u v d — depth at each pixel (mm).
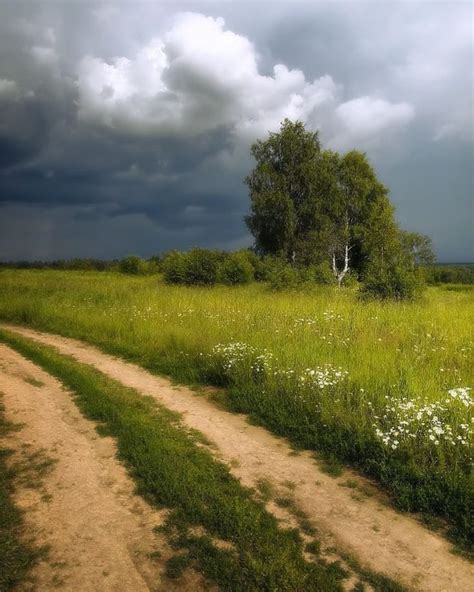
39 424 6348
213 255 28109
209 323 11844
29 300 18453
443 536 4059
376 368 7512
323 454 5566
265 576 3424
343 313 12844
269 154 35125
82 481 4828
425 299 18188
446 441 5109
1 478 4816
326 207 34625
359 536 4016
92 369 9359
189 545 3795
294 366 7852
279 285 23250
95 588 3283
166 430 6207
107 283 27344
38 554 3627
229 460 5434
